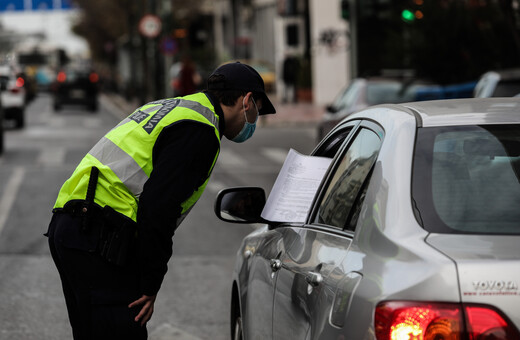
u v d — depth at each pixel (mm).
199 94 6211
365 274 4520
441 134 5004
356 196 5254
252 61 77500
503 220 4523
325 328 4770
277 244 6492
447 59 30703
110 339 6035
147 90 64188
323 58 60875
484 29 29625
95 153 6082
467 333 4008
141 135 5984
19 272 13766
